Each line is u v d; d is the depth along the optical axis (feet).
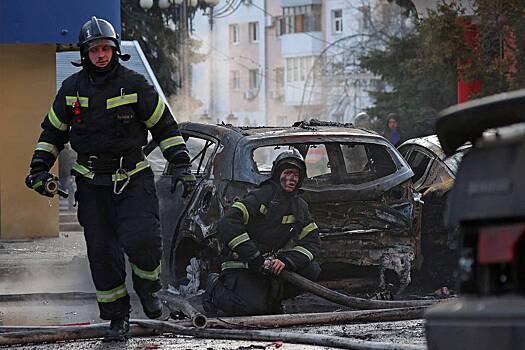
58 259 59.57
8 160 73.67
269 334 30.25
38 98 74.13
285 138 40.29
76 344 30.17
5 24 68.03
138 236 29.07
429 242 44.91
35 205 74.18
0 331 31.32
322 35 303.07
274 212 35.58
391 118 78.84
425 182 47.16
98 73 29.07
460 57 70.18
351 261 40.01
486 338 15.66
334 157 42.83
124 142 29.14
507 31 69.51
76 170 29.53
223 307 35.70
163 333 32.01
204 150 42.47
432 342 16.52
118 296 30.32
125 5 147.74
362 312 34.50
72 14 68.64
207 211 39.93
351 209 40.24
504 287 15.84
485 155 16.34
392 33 231.71
